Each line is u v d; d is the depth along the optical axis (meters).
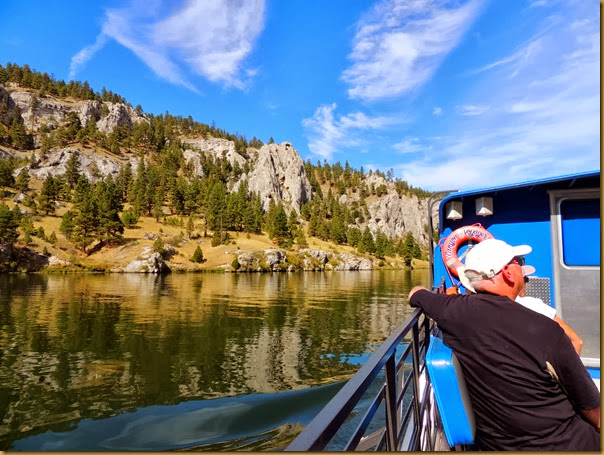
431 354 2.34
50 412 11.85
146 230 108.31
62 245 83.19
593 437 1.78
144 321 26.95
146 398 12.98
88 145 198.12
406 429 3.24
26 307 32.16
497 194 4.80
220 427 10.70
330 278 79.62
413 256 149.50
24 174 128.88
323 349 20.08
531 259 4.53
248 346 20.52
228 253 99.06
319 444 0.95
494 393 1.89
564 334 1.85
